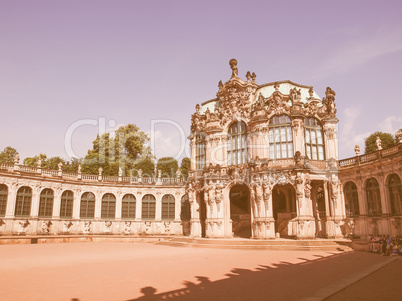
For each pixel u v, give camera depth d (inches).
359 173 1428.4
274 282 592.4
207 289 543.2
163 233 2037.4
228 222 1592.0
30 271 745.0
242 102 1658.5
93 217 1984.5
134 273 709.3
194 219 1737.2
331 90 1594.5
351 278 615.5
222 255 1067.3
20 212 1707.7
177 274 692.7
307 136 1539.1
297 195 1409.9
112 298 488.1
